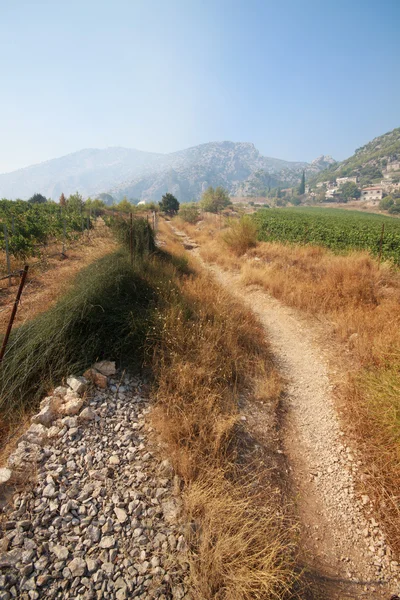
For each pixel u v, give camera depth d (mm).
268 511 2695
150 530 2250
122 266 5770
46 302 5512
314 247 12594
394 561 2449
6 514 2211
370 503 2906
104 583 1892
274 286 8938
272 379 4680
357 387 4293
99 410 3346
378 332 5551
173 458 2877
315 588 2236
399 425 3242
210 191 59250
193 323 5289
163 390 3725
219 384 4180
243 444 3404
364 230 18297
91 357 4031
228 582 2006
